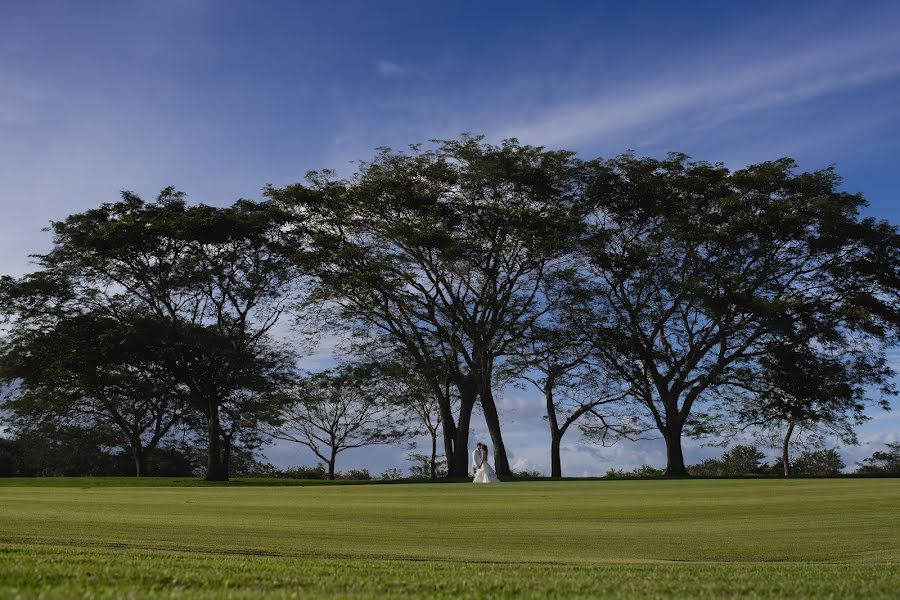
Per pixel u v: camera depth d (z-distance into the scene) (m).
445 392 51.06
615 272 49.66
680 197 49.84
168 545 10.22
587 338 48.97
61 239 49.97
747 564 9.34
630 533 12.73
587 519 14.94
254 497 21.88
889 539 12.01
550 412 52.91
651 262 49.16
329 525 13.54
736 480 34.25
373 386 50.69
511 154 46.84
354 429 63.78
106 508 16.56
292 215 49.69
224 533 11.95
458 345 46.41
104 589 5.36
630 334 49.62
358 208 48.25
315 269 48.59
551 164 46.56
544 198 47.53
